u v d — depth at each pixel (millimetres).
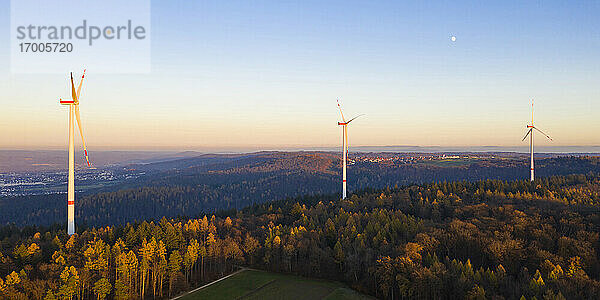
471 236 113625
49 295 83438
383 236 120750
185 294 103188
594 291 78688
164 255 111938
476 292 81438
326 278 115438
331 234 128125
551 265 90875
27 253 107188
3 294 83188
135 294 97875
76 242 123250
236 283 111125
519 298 80188
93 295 97625
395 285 97688
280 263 124188
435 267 92438
